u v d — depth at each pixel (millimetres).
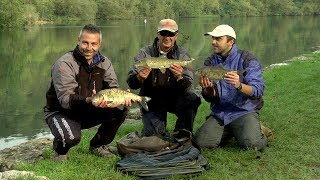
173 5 48938
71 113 2879
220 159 3000
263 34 26438
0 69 14234
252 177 2711
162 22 3256
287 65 8680
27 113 8188
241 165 2930
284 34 26453
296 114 4258
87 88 2906
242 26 34469
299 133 3594
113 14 43688
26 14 33875
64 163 2848
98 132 3070
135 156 2795
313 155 3076
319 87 5637
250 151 3105
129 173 2689
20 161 3176
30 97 9867
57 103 2881
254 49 17812
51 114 2898
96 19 43500
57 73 2801
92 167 2816
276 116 4191
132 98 2699
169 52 3318
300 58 10594
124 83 10617
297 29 31438
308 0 63375
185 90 3365
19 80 12273
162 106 3453
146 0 45969
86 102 2756
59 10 40094
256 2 60531
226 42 3215
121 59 15359
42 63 15547
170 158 2805
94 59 2922
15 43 21719
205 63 3387
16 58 16828
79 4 40625
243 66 3213
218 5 55812
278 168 2857
